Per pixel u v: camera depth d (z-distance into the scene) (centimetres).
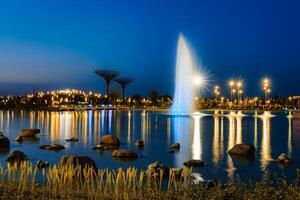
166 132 3741
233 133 3628
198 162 1830
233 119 6219
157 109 12281
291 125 4709
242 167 1800
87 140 2984
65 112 10588
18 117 7181
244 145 2205
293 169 1752
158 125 4741
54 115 8262
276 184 1280
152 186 1251
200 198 938
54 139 3052
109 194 1088
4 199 1016
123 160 1980
